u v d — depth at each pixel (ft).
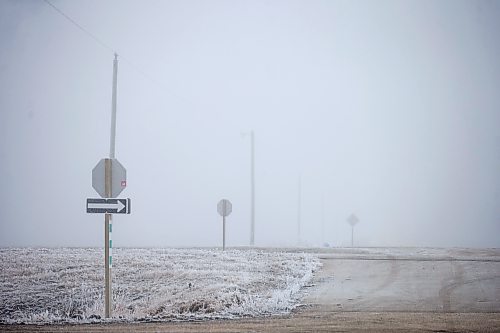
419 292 96.99
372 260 137.08
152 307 82.17
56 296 93.86
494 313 78.02
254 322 70.59
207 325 68.49
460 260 137.69
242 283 101.50
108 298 77.05
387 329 64.69
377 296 93.15
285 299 87.40
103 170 77.66
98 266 119.85
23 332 65.57
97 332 64.49
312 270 120.06
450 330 64.18
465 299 90.38
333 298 91.30
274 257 138.51
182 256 137.28
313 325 67.67
